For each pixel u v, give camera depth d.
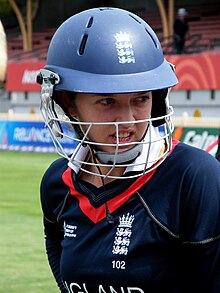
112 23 1.98
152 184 2.01
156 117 2.08
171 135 2.00
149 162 1.99
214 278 1.96
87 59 1.97
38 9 31.22
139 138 1.99
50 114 2.11
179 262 2.00
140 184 2.02
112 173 2.06
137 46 1.96
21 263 6.76
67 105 2.09
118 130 1.95
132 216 2.01
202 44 23.16
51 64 2.07
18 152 19.44
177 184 1.98
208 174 1.95
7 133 20.09
